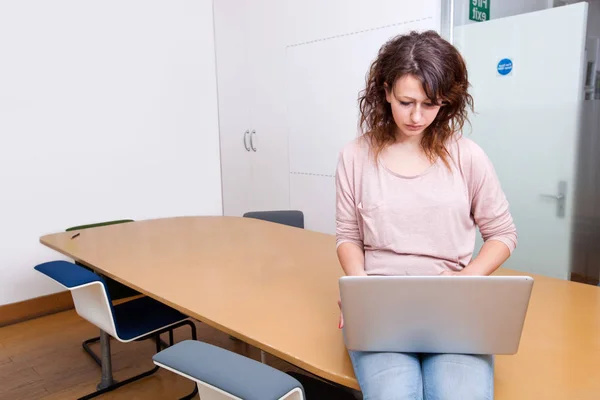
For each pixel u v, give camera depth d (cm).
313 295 155
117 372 261
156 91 394
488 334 94
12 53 321
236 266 189
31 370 265
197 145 423
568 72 272
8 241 329
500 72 298
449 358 98
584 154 274
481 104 311
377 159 126
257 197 450
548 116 283
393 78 112
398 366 97
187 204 423
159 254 211
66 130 349
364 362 102
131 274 183
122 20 370
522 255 308
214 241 233
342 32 354
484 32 301
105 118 368
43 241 243
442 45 112
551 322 129
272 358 265
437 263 121
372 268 125
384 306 95
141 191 394
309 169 396
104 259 206
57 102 343
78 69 351
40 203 342
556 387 99
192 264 194
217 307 146
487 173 121
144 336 206
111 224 291
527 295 89
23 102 328
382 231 123
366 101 129
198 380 101
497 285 89
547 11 275
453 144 123
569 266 289
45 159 341
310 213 402
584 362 109
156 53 391
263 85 423
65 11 341
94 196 368
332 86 367
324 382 154
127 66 376
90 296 200
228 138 440
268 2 404
